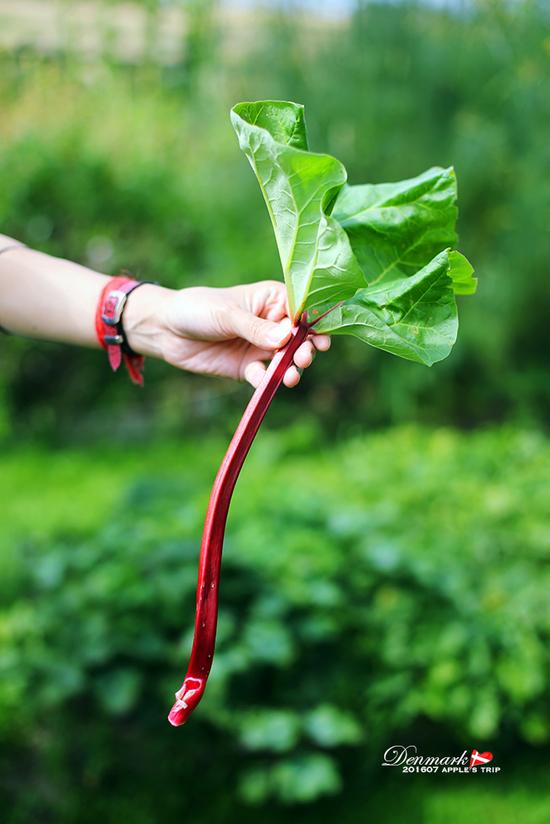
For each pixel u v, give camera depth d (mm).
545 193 4781
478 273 5109
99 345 1250
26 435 5543
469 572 2713
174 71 6988
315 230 829
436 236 982
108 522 2895
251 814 2180
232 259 5375
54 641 2201
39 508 4145
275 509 2773
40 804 2172
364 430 5469
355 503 3326
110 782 2225
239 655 2072
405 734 2375
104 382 5758
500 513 3059
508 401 5465
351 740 2066
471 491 3279
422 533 2945
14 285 1252
